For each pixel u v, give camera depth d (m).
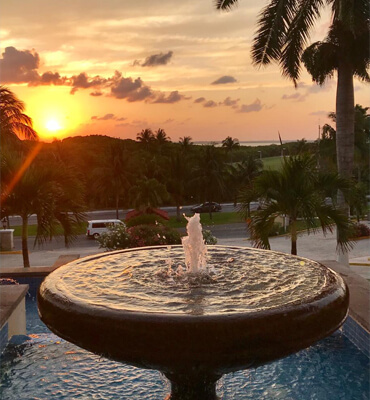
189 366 2.69
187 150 60.03
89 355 5.67
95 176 50.50
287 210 9.02
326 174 9.34
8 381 5.01
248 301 2.95
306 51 12.95
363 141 30.41
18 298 6.16
